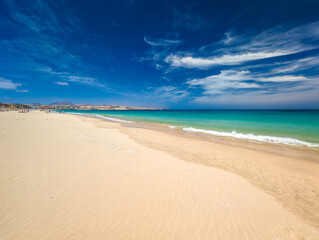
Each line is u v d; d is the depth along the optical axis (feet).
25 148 21.22
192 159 21.94
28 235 7.41
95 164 16.94
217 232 8.57
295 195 13.28
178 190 12.71
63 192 11.17
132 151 23.38
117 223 8.63
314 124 66.54
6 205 9.36
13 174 13.44
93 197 10.85
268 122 76.79
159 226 8.66
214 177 15.88
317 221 10.03
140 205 10.36
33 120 64.59
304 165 21.15
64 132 36.22
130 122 79.92
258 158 23.82
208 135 42.50
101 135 35.78
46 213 8.93
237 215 10.07
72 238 7.42
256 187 14.37
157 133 44.45
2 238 7.10
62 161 17.19
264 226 9.28
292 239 8.43
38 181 12.50
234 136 41.04
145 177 14.62
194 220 9.32
